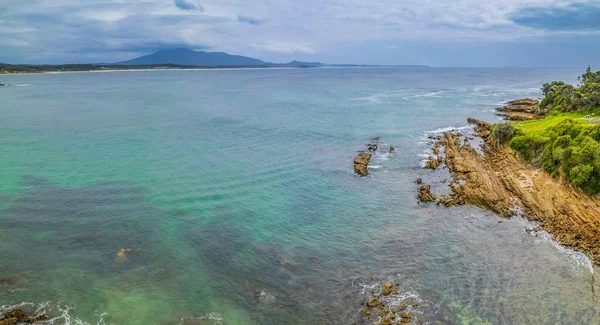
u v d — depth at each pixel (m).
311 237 42.84
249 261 38.06
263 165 66.81
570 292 32.66
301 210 49.50
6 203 49.22
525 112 118.62
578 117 89.50
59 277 34.62
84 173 60.88
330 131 94.50
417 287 33.62
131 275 35.38
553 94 111.12
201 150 75.31
